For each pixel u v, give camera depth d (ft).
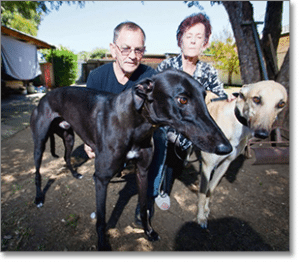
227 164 6.79
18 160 11.21
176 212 7.64
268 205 8.10
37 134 7.13
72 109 6.02
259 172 10.52
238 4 14.33
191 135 3.97
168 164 7.38
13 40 33.76
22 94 38.37
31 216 7.13
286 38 36.45
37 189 7.64
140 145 5.16
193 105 3.86
